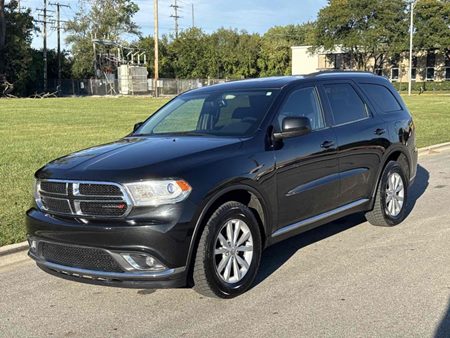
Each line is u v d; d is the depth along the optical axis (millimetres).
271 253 5914
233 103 5652
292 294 4738
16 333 4137
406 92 68250
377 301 4531
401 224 6973
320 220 5656
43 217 4555
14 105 38125
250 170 4770
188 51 88062
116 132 18266
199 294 4797
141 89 71812
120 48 85312
